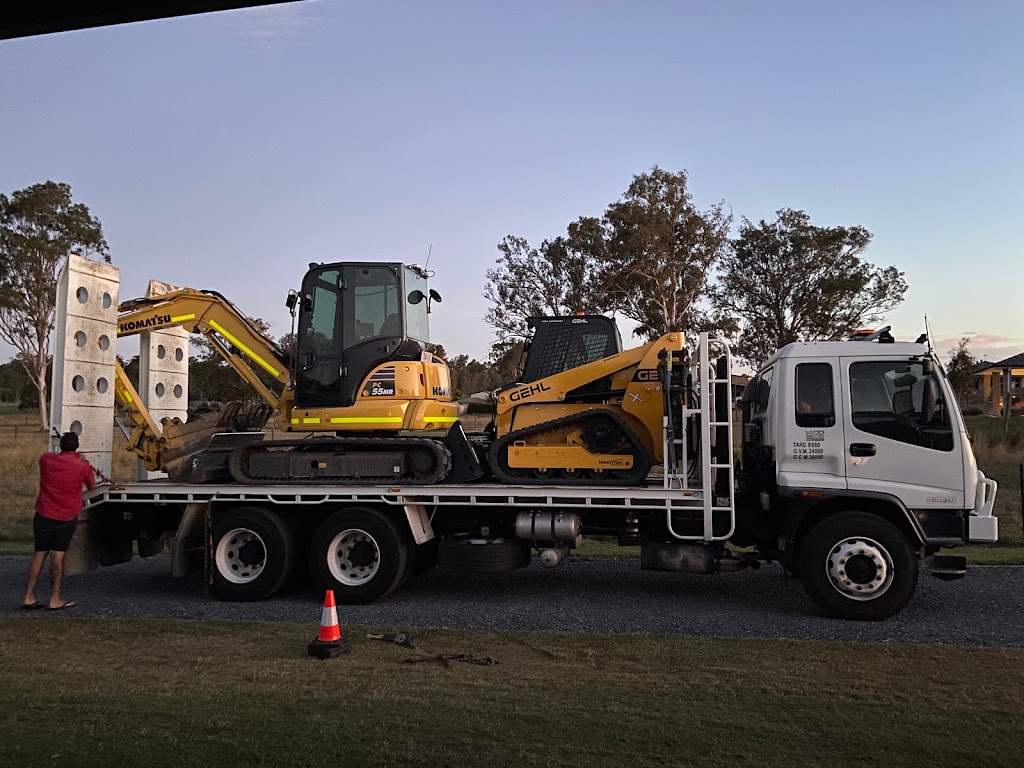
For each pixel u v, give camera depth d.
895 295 40.75
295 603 9.09
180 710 5.05
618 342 9.72
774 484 8.46
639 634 7.17
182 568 9.47
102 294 10.20
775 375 8.53
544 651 6.54
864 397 8.22
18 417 58.91
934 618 8.02
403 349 9.80
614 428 9.02
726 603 8.85
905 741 4.51
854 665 6.05
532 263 39.34
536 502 8.77
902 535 7.98
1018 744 4.48
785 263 40.97
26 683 5.67
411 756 4.30
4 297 44.38
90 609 8.75
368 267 9.93
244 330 10.63
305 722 4.82
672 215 36.91
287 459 9.52
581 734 4.62
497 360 39.16
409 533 9.33
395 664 6.17
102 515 9.91
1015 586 9.62
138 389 11.77
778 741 4.52
